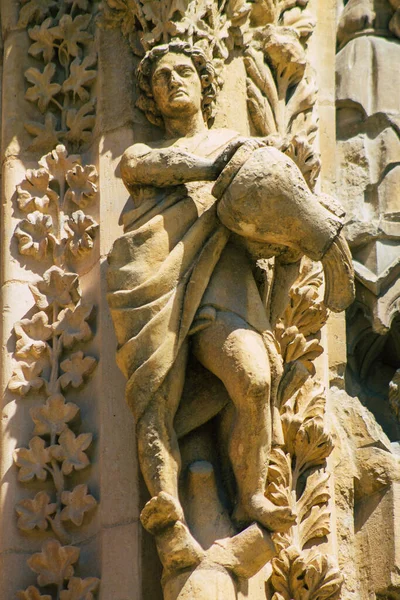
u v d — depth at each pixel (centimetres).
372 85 1054
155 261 851
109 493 865
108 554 855
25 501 882
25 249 933
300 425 899
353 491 952
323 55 1052
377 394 1012
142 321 840
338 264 846
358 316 1015
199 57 906
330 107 1043
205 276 847
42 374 909
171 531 816
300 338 913
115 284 850
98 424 884
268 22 973
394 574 924
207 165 859
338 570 877
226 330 838
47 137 960
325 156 1031
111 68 947
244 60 953
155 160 866
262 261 877
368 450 959
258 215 838
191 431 855
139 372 834
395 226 1019
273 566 869
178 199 867
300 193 840
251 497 828
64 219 936
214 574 809
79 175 934
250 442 830
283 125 959
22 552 877
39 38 978
